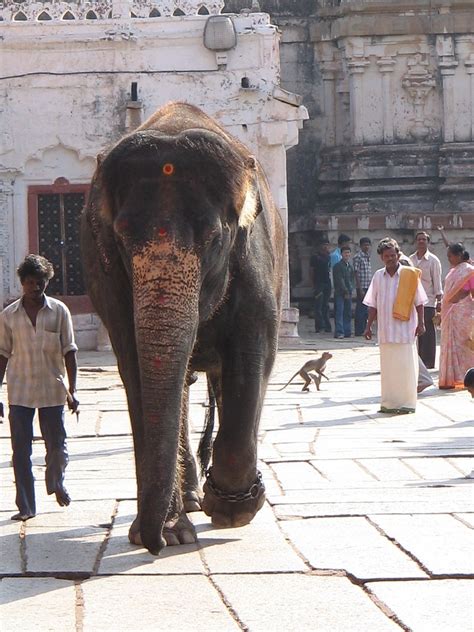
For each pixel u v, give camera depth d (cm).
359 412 1515
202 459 934
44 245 2466
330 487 987
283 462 1122
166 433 638
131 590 684
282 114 2430
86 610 648
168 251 652
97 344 2422
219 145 689
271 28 2430
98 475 1079
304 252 3388
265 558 750
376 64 3322
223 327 767
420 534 805
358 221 3234
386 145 3312
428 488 976
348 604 653
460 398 1648
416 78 3306
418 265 1995
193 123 735
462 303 1731
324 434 1317
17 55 2433
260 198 745
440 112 3325
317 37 3381
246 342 771
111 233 691
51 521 874
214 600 663
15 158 2445
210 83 2441
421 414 1491
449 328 1741
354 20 3294
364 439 1272
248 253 754
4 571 730
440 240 3212
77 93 2439
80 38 2425
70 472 1098
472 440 1252
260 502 822
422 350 2006
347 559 744
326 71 3397
